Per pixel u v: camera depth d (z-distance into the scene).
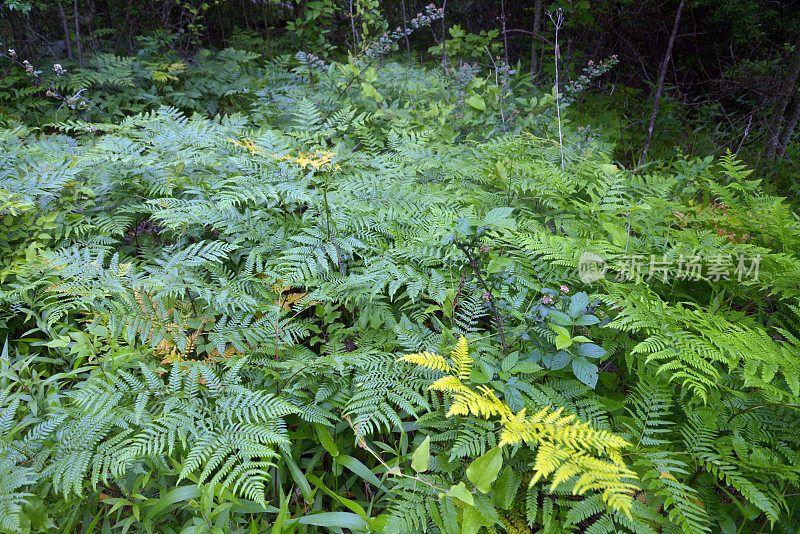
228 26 10.04
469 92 5.35
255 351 2.24
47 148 3.68
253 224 2.69
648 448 1.96
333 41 9.47
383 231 2.82
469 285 2.56
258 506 1.96
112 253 2.99
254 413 1.92
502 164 3.28
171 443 1.79
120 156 3.13
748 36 7.34
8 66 6.04
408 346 2.27
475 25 10.87
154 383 1.97
